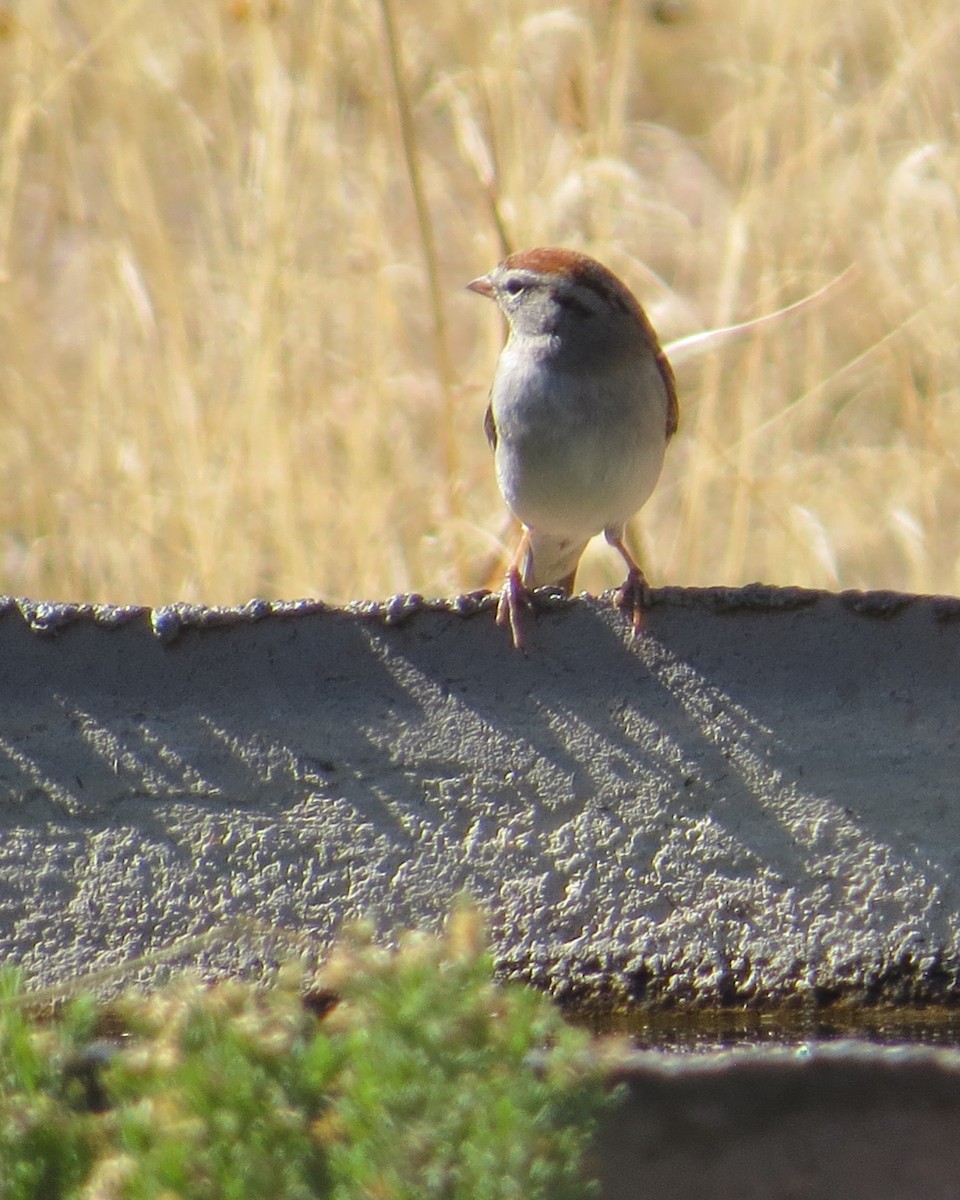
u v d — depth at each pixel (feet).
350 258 37.47
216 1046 13.51
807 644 19.94
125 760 20.06
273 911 19.99
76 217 38.32
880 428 42.68
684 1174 13.73
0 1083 13.65
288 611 20.01
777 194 39.47
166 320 36.09
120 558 34.78
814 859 20.04
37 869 20.08
